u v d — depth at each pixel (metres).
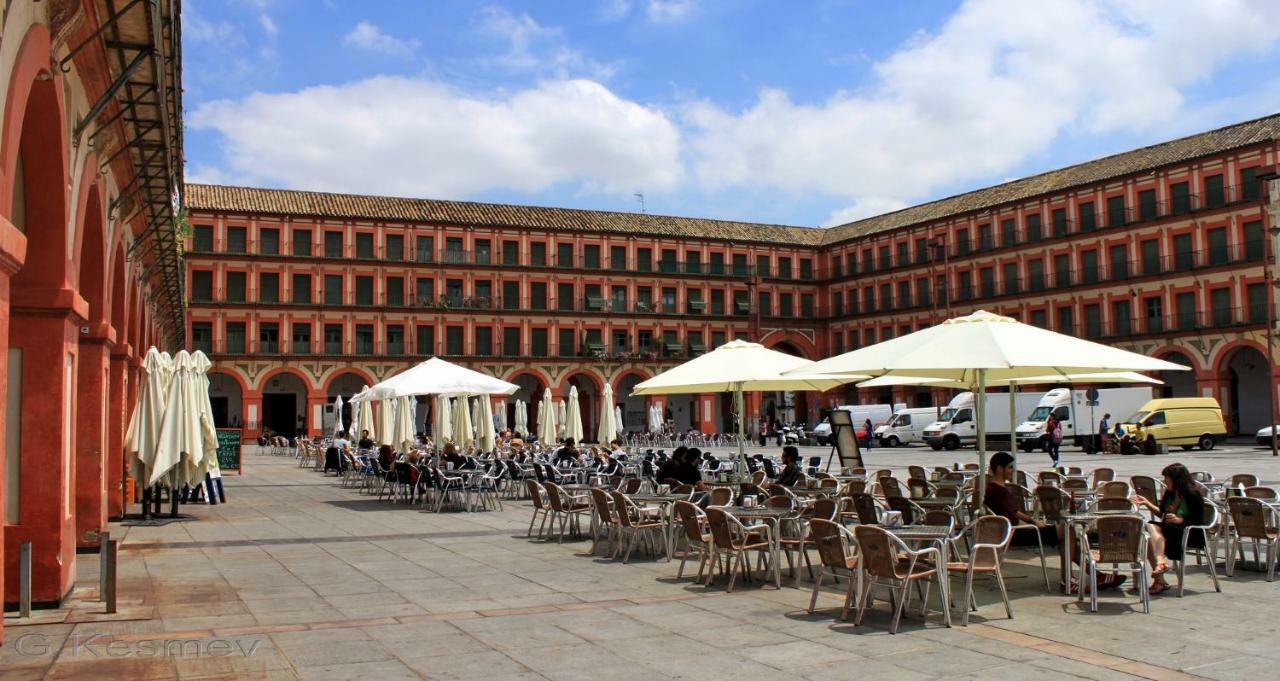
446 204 67.69
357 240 63.34
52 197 8.94
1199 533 11.17
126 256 16.64
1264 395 52.66
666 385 16.39
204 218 59.88
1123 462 35.03
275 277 61.25
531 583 11.14
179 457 17.58
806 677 7.08
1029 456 40.19
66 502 9.85
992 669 7.25
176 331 42.62
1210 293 50.12
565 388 67.38
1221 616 9.04
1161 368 11.15
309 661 7.49
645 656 7.70
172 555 13.47
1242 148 48.56
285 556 13.38
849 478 17.94
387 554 13.58
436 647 7.98
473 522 17.86
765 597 10.24
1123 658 7.52
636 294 69.56
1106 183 54.88
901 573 8.72
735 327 71.94
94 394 13.51
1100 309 55.12
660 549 13.88
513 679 7.03
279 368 60.81
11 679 6.86
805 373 13.40
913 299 66.50
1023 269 59.34
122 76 9.20
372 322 63.12
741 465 18.02
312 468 36.81
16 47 6.60
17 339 9.30
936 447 47.16
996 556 9.05
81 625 8.77
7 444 9.36
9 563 9.40
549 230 67.56
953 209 64.94
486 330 65.88
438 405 30.11
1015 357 10.52
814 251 75.44
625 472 21.72
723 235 72.69
